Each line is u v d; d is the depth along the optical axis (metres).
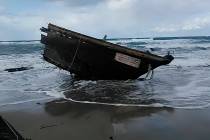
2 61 25.27
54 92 11.67
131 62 12.48
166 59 11.97
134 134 6.69
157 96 10.56
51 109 8.98
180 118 7.88
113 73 13.18
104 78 13.52
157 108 8.93
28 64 22.36
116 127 7.20
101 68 13.26
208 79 14.09
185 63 21.88
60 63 14.30
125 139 6.39
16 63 23.33
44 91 11.93
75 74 14.40
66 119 7.89
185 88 11.98
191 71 17.28
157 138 6.46
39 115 8.32
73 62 13.84
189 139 6.37
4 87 13.00
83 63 13.57
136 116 8.12
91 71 13.58
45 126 7.28
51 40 14.32
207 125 7.25
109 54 12.84
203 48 41.72
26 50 41.06
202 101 9.73
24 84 13.71
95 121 7.69
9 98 10.72
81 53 13.43
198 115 8.11
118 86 12.38
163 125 7.32
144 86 12.38
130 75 12.96
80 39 13.26
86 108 9.05
